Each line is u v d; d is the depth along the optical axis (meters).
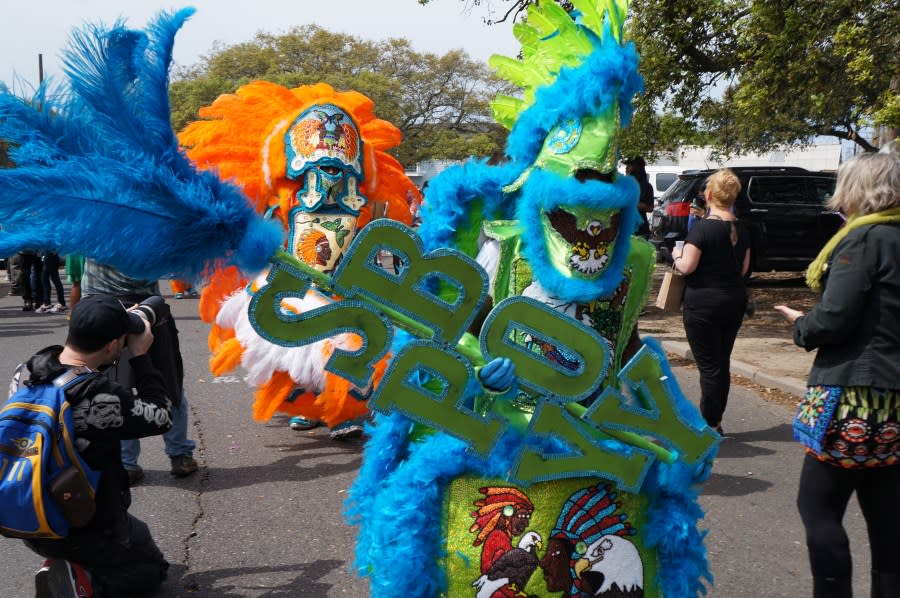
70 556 2.94
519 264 2.37
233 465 5.26
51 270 13.73
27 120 1.94
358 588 3.52
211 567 3.74
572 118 2.24
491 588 2.25
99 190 1.90
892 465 2.68
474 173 2.43
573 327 2.21
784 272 17.22
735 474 5.05
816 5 8.59
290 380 5.37
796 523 4.27
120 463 3.00
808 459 2.81
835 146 36.31
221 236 2.01
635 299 2.47
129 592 3.31
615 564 2.31
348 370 2.14
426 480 2.25
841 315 2.58
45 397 2.76
